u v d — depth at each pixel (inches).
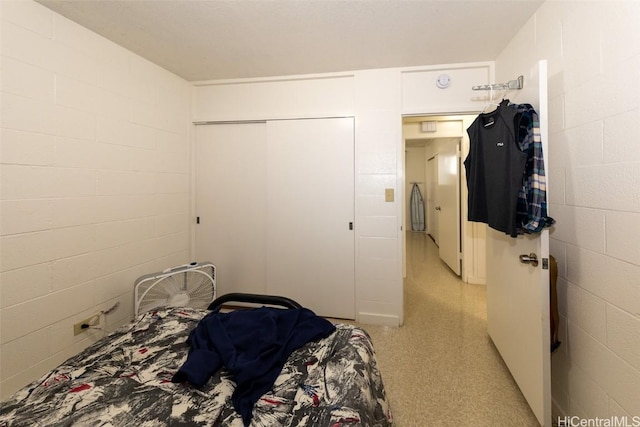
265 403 34.2
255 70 95.7
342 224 99.6
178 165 101.2
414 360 76.0
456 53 83.2
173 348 44.8
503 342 71.1
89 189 70.4
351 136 97.7
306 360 42.1
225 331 44.7
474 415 57.6
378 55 84.9
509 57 76.7
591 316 46.6
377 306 97.2
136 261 84.2
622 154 40.1
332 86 98.1
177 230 101.1
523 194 52.7
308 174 101.0
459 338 86.7
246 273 108.7
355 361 42.3
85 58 69.2
